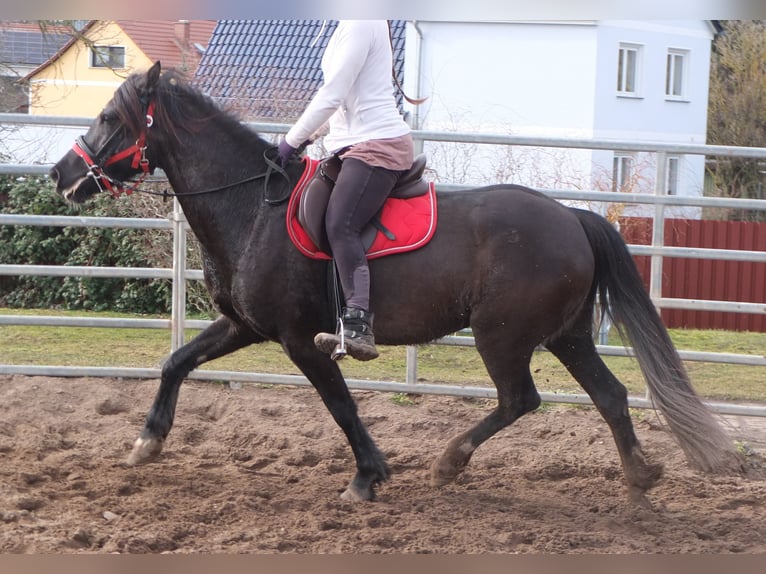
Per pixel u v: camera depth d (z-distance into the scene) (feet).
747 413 23.82
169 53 81.10
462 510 17.37
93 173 17.42
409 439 22.77
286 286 17.12
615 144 23.84
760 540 16.28
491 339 17.20
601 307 17.98
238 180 17.63
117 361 29.01
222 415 24.22
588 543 15.81
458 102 76.84
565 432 23.15
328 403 17.84
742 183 64.03
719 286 45.57
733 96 88.84
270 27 77.61
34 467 18.75
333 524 16.26
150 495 17.53
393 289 17.07
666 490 19.39
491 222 17.11
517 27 75.97
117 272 25.54
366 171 16.58
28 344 32.07
